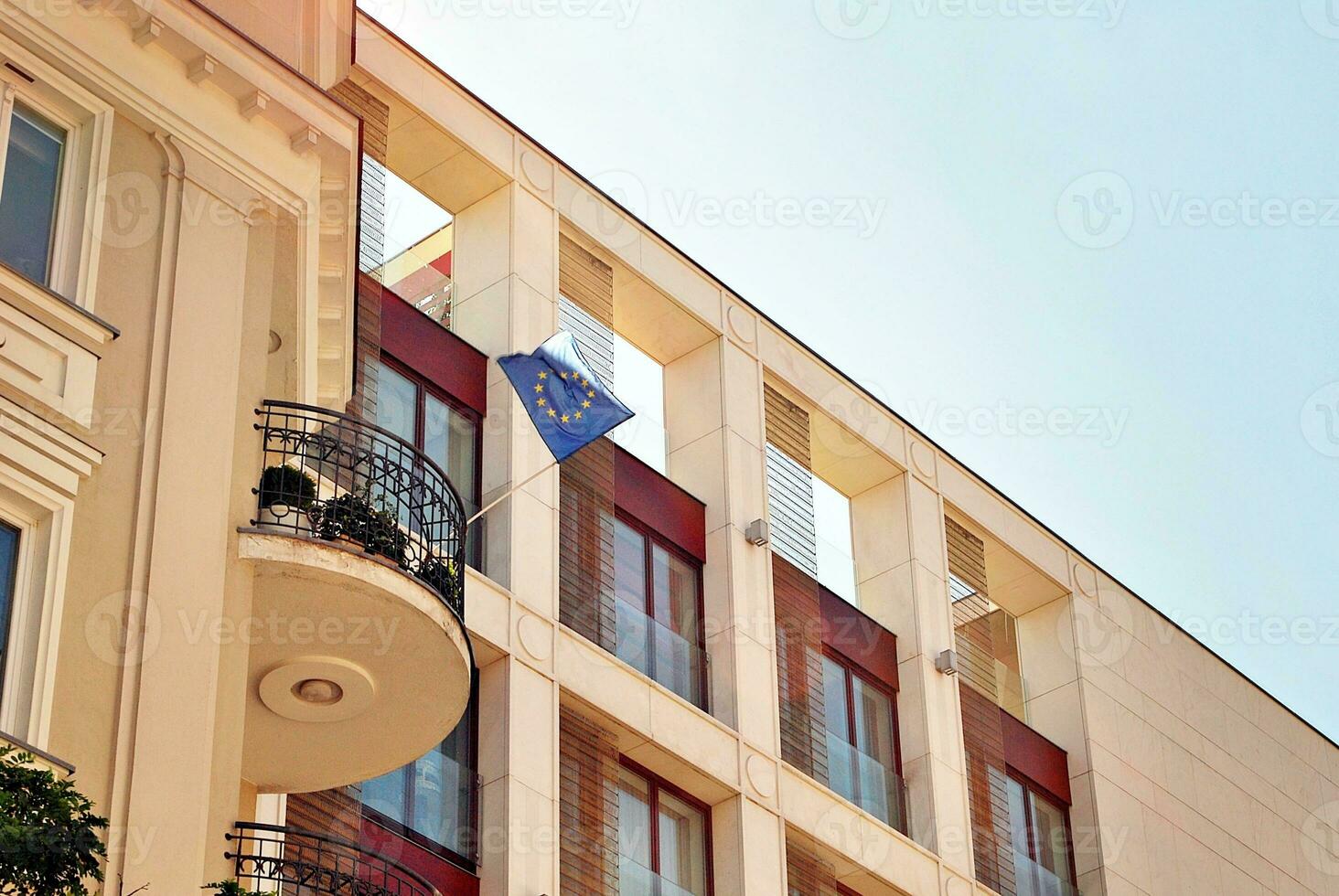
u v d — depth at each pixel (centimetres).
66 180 1705
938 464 3769
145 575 1584
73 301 1650
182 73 1816
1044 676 3909
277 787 1970
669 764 2920
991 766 3547
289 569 1702
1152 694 4016
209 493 1667
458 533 1934
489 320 3003
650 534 3131
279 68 1881
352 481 1808
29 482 1543
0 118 1669
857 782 3288
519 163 3138
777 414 3462
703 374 3378
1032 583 3941
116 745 1501
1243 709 4256
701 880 2928
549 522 2884
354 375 2080
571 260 3180
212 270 1764
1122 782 3819
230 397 1727
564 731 2767
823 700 3288
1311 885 4169
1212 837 3953
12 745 1391
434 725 1903
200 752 1552
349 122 1939
